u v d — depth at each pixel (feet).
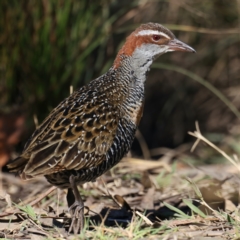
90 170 27.84
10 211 30.01
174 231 27.53
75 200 27.55
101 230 26.71
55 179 27.84
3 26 42.37
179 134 56.95
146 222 27.94
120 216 31.81
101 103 28.48
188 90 56.80
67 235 27.50
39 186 37.35
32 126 43.55
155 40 31.17
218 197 33.58
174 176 37.93
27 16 42.11
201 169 37.22
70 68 43.50
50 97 43.75
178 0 50.78
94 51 50.11
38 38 42.45
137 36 30.89
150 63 31.19
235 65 54.80
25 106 43.96
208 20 52.37
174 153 46.60
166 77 57.21
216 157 47.57
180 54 56.13
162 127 57.62
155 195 34.83
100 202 33.60
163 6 54.19
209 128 55.83
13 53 42.78
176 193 35.17
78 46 43.42
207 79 55.67
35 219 28.86
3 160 40.40
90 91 29.04
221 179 36.09
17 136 41.01
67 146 26.99
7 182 38.58
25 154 27.02
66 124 27.37
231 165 41.88
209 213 31.65
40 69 42.96
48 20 42.14
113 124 28.30
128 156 41.78
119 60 30.63
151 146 57.26
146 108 58.23
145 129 57.93
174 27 44.47
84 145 27.25
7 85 43.65
